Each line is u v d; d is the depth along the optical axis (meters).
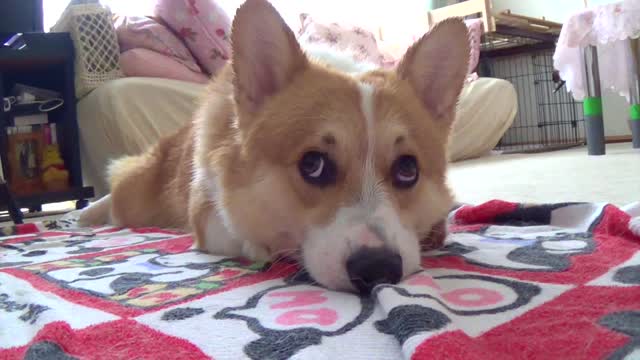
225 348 0.31
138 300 0.43
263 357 0.30
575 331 0.31
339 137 0.46
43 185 1.53
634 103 1.91
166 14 1.58
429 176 0.53
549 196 0.94
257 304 0.40
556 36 2.84
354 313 0.37
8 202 1.18
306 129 0.47
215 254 0.62
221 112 0.60
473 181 1.27
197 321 0.37
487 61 2.98
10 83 1.61
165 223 0.89
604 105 2.69
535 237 0.59
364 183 0.45
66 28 1.55
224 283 0.48
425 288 0.38
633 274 0.42
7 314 0.41
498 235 0.63
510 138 3.05
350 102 0.48
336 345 0.31
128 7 1.98
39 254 0.69
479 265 0.49
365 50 1.97
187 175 0.79
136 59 1.51
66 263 0.60
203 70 1.64
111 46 1.52
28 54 1.45
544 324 0.32
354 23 2.15
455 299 0.39
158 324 0.36
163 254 0.64
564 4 2.93
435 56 0.55
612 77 1.86
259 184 0.50
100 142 1.47
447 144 0.57
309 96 0.49
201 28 1.57
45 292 0.47
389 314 0.33
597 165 1.39
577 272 0.44
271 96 0.52
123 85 1.39
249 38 0.52
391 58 2.26
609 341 0.29
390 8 2.85
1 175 1.20
